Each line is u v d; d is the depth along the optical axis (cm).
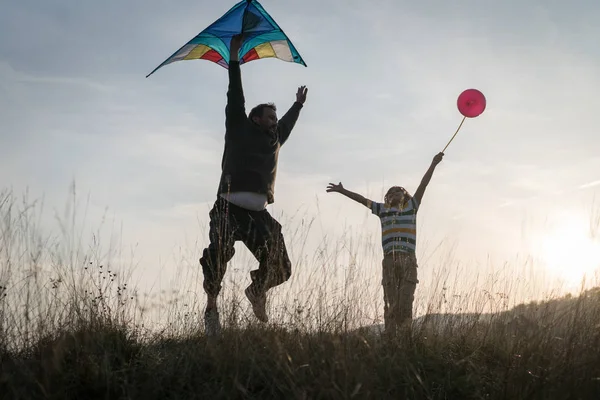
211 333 475
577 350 440
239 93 530
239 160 524
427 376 423
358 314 498
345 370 390
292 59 603
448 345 480
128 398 366
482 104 653
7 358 418
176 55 555
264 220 528
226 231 507
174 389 392
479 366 442
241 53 591
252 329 470
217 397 378
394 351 454
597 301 501
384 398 391
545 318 492
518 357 434
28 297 430
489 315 521
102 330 439
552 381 399
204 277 498
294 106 594
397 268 604
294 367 409
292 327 482
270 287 509
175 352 447
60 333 435
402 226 626
